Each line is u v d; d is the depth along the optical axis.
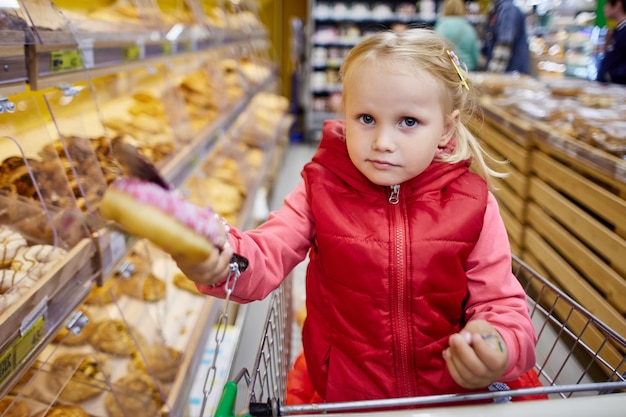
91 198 1.33
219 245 0.72
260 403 0.75
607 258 1.56
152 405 1.32
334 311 1.08
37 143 1.25
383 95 0.91
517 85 3.41
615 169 1.60
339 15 6.86
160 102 2.36
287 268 1.06
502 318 0.95
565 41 5.71
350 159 1.07
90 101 1.59
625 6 3.65
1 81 1.08
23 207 1.11
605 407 0.71
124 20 1.99
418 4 6.99
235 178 3.02
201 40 2.97
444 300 1.03
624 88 3.21
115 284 1.46
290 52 7.67
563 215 1.87
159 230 0.64
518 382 1.14
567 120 2.28
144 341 1.46
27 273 1.00
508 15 4.59
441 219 1.02
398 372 1.04
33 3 1.24
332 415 0.71
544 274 2.00
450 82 0.96
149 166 0.68
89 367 1.21
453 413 0.71
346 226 1.04
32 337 0.96
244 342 2.27
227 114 3.12
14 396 1.03
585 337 1.56
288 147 6.55
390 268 1.01
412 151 0.93
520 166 2.28
